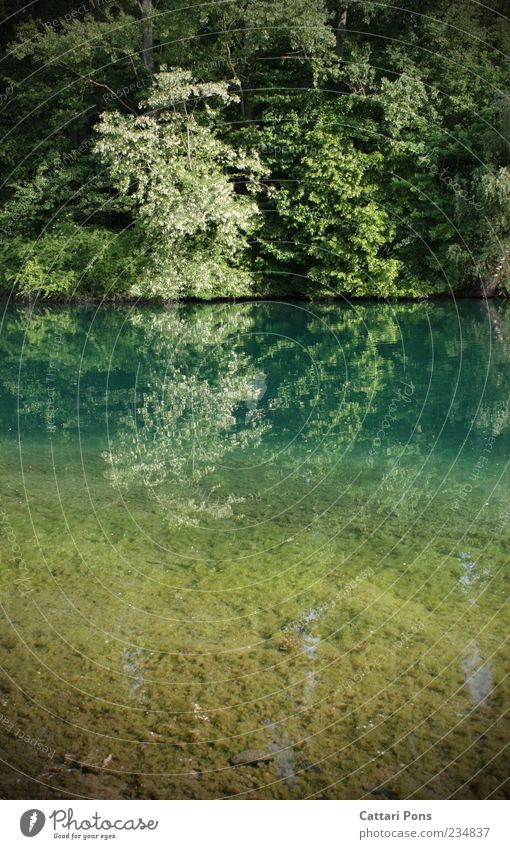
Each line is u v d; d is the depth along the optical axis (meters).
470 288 19.58
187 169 18.45
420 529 4.99
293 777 2.58
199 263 19.00
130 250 19.83
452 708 2.91
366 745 2.73
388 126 19.00
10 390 10.39
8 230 21.08
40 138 22.23
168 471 6.50
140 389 10.41
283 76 20.12
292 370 11.51
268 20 18.27
